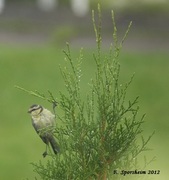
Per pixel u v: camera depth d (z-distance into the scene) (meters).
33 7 41.78
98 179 5.07
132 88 24.00
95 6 40.12
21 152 17.67
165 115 20.55
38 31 36.69
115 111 5.04
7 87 24.42
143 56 29.45
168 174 14.11
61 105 5.08
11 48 31.58
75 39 33.34
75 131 5.01
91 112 5.07
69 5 41.59
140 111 21.11
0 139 18.88
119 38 34.31
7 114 21.20
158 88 23.98
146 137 18.09
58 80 25.17
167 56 29.59
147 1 38.09
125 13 38.22
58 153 5.14
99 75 5.05
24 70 26.88
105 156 5.07
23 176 16.02
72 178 5.05
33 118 5.07
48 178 5.16
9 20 38.97
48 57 28.98
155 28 35.97
